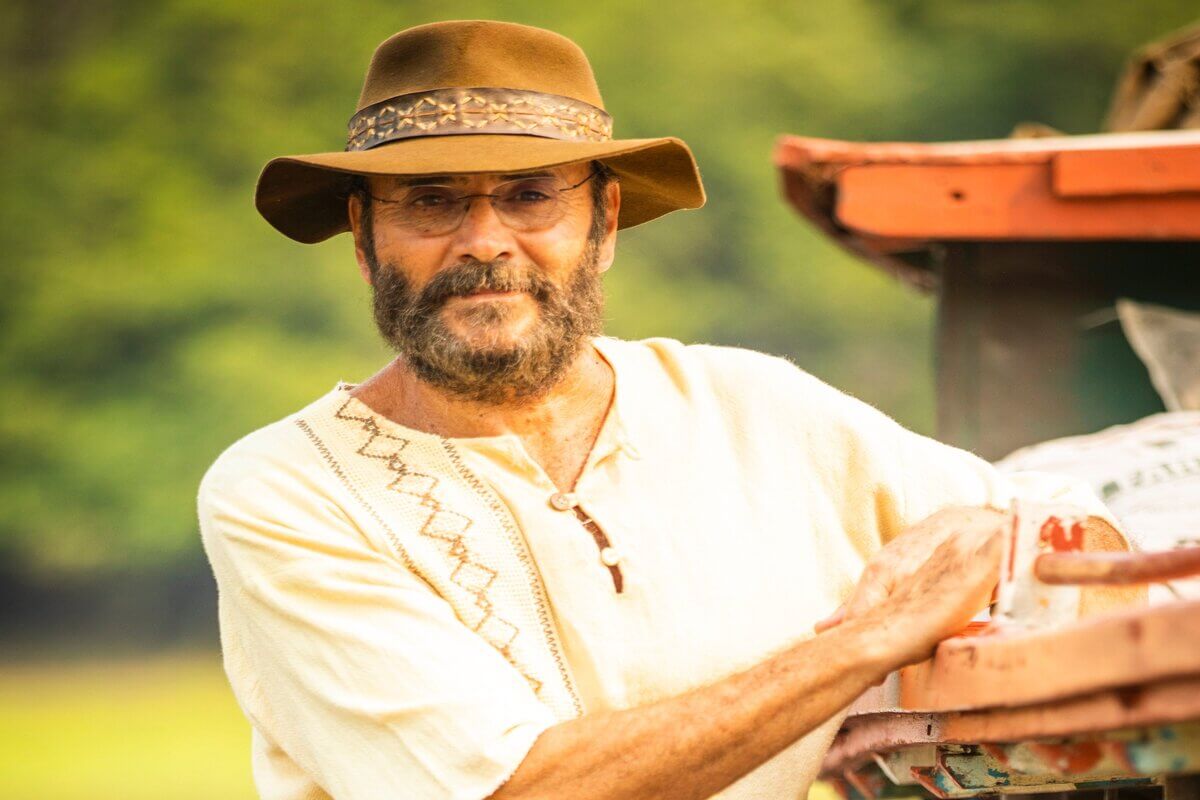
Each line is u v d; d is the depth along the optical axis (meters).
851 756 5.88
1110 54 58.22
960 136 58.19
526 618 5.44
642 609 5.50
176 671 50.78
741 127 55.38
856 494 5.91
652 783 4.83
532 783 4.91
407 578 5.39
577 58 5.77
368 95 5.73
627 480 5.68
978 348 9.40
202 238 52.41
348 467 5.57
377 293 5.68
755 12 56.88
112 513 50.94
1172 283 9.24
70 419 51.19
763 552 5.73
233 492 5.54
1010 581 4.39
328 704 5.25
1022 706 4.10
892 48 57.97
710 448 5.84
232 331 50.84
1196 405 8.91
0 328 52.16
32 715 39.50
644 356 6.04
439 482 5.56
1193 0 58.06
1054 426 9.31
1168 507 6.66
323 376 49.47
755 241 54.16
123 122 54.78
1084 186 9.06
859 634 4.76
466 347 5.43
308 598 5.36
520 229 5.54
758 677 4.79
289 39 55.72
